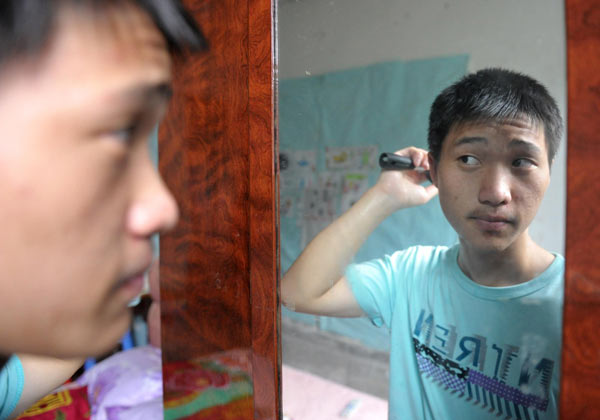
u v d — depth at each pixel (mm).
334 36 625
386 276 624
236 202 773
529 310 501
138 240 207
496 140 495
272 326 719
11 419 450
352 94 613
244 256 770
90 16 169
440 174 550
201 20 801
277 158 701
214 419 885
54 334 186
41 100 160
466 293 552
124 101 181
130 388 1405
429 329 596
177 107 879
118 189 193
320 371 694
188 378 946
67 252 176
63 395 1485
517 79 467
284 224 716
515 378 525
